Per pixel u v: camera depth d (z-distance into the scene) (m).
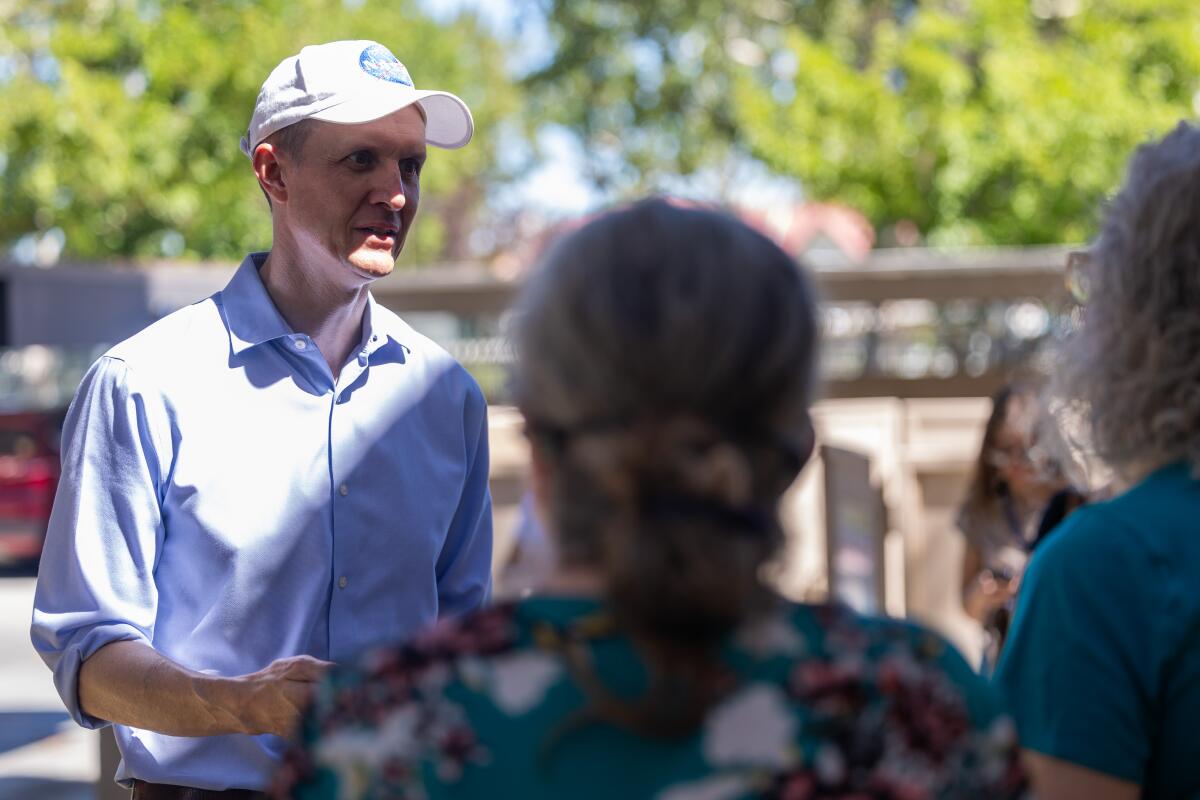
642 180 24.98
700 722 1.05
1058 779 1.38
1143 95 14.19
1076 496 2.02
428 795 1.06
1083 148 13.98
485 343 7.30
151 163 18.22
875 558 4.56
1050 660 1.39
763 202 20.64
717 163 24.69
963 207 14.90
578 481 1.08
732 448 1.06
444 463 2.31
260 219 20.27
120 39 18.23
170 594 2.12
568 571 1.11
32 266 15.07
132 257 19.89
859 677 1.10
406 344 2.31
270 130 2.18
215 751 2.11
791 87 15.95
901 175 14.97
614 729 1.06
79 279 15.40
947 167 14.54
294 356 2.19
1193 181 1.42
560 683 1.07
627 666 1.06
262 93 2.22
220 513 2.10
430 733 1.07
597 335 1.07
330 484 2.17
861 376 7.34
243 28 18.89
